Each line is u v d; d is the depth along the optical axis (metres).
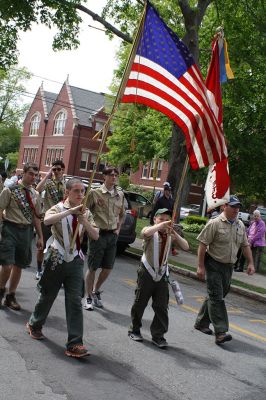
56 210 5.02
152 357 5.33
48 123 54.75
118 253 14.04
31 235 6.56
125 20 18.80
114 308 7.31
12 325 5.80
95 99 53.56
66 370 4.63
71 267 5.04
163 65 5.71
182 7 15.88
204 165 5.81
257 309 9.43
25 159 57.91
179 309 8.01
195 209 37.72
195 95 5.77
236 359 5.68
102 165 51.91
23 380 4.29
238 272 13.76
